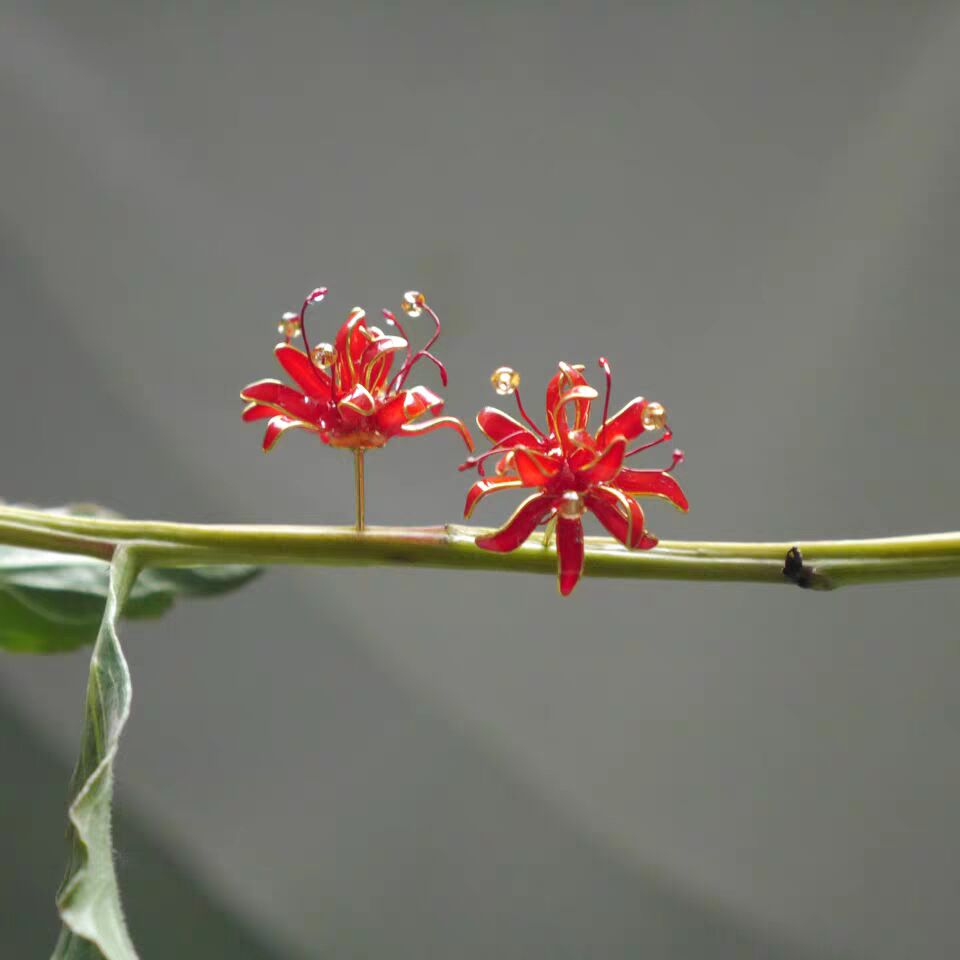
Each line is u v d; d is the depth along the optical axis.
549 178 0.53
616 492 0.30
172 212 0.55
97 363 0.56
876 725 0.55
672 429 0.54
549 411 0.30
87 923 0.28
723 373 0.54
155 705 0.56
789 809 0.55
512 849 0.55
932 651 0.55
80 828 0.28
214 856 0.56
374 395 0.30
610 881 0.55
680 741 0.55
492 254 0.54
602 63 0.53
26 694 0.57
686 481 0.54
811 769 0.55
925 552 0.30
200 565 0.31
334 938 0.55
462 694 0.56
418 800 0.56
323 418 0.30
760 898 0.55
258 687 0.57
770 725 0.55
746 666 0.55
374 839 0.55
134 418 0.56
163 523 0.31
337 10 0.54
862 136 0.52
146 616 0.34
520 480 0.30
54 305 0.56
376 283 0.54
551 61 0.53
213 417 0.56
